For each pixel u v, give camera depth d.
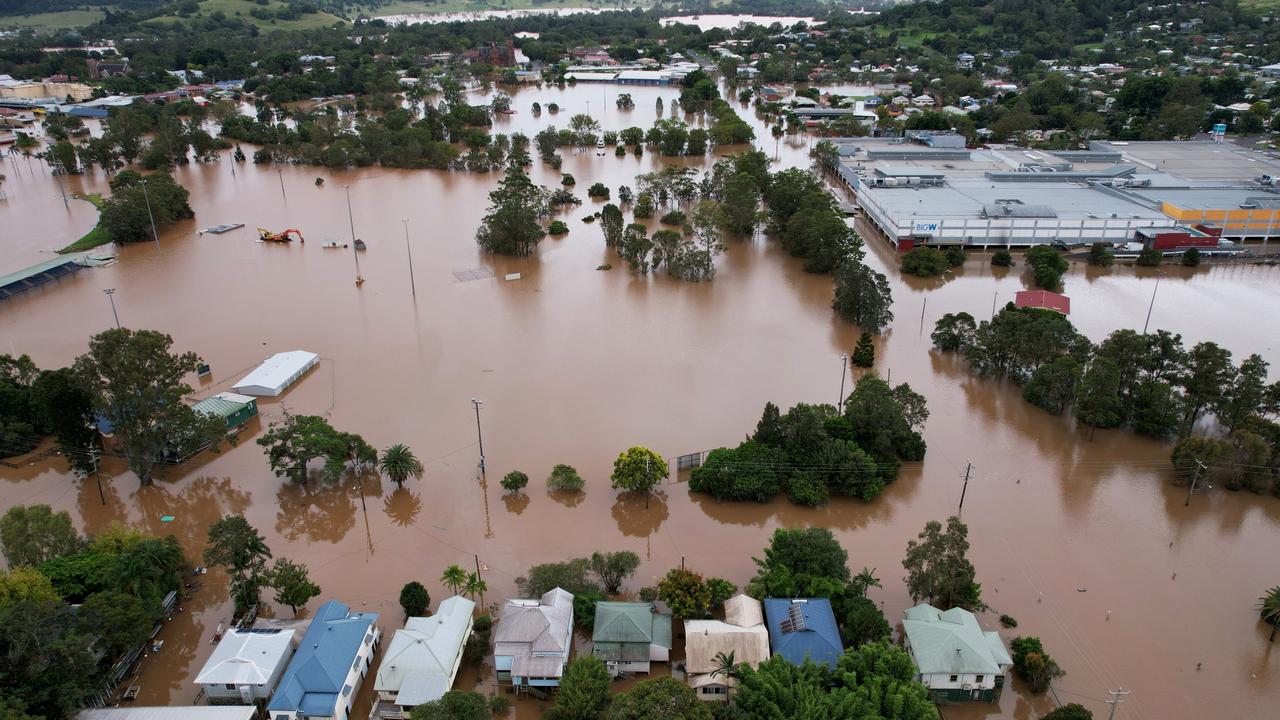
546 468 101.31
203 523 92.50
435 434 108.69
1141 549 88.31
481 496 96.62
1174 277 166.50
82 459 99.94
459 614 73.25
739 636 70.56
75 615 66.81
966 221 179.00
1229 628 77.44
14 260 177.75
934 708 60.75
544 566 80.12
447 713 59.53
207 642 75.50
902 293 159.75
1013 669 72.31
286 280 165.38
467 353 132.50
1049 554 87.25
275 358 126.25
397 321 145.00
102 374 91.62
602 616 72.88
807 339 138.12
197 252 182.62
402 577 83.69
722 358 130.75
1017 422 113.56
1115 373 107.94
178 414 95.38
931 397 119.88
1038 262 165.88
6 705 56.66
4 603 66.25
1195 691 70.31
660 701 60.03
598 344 135.75
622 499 96.31
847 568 80.62
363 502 95.81
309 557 86.75
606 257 179.75
